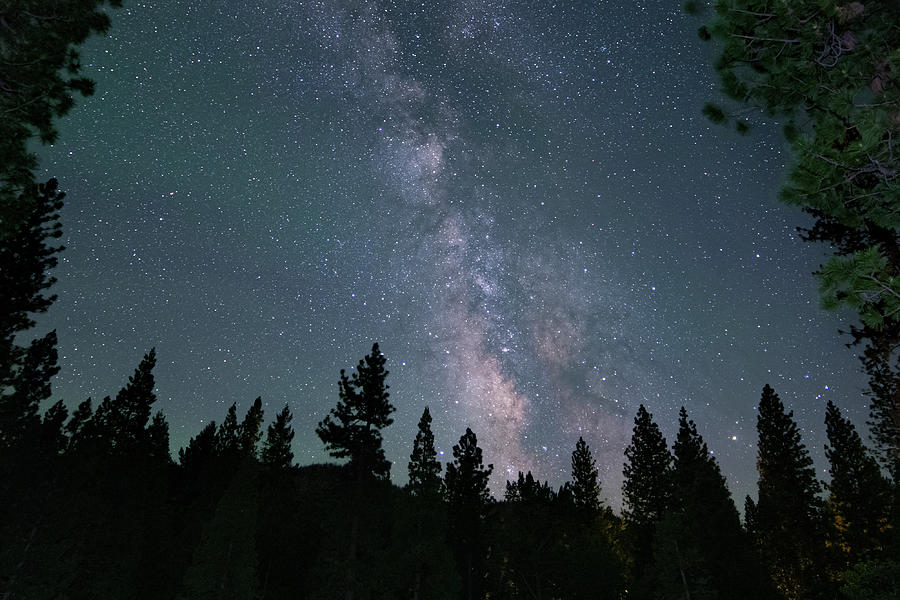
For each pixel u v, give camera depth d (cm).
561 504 5391
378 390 3750
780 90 684
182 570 3891
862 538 3766
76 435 4047
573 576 3884
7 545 2872
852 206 626
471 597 4053
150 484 4412
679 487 4431
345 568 2962
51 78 1044
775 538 4347
